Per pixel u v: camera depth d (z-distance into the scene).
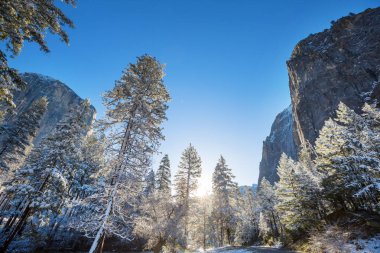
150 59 16.50
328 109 76.25
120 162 12.62
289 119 164.00
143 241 27.53
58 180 19.67
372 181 17.38
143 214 17.33
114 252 27.12
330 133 23.38
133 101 14.89
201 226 40.34
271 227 43.50
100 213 12.23
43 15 9.02
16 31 8.45
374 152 18.61
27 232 21.62
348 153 21.02
